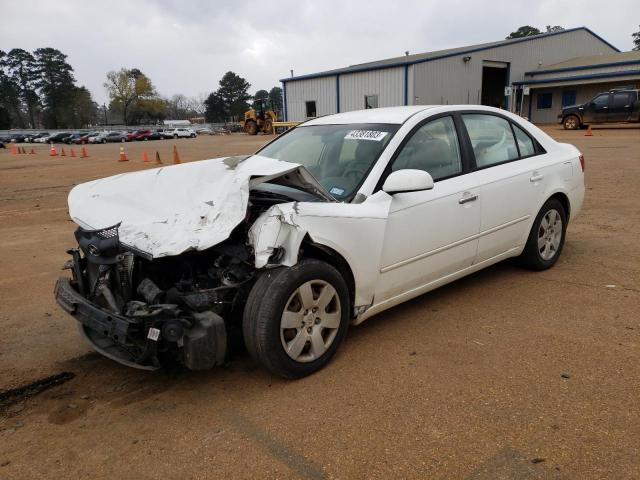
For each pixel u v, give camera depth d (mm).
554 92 37062
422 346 3625
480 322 3973
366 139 3941
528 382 3109
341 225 3279
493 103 39969
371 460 2496
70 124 109250
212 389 3201
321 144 4184
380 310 3756
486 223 4270
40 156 30094
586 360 3340
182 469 2494
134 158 24656
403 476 2385
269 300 3010
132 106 110875
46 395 3219
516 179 4488
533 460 2447
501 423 2730
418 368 3328
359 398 3018
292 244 3062
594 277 4836
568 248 5828
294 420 2836
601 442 2547
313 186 3402
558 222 5105
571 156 5211
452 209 3945
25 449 2691
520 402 2908
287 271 3066
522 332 3775
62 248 6762
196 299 3039
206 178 3645
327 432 2719
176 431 2791
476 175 4207
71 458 2609
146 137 60656
